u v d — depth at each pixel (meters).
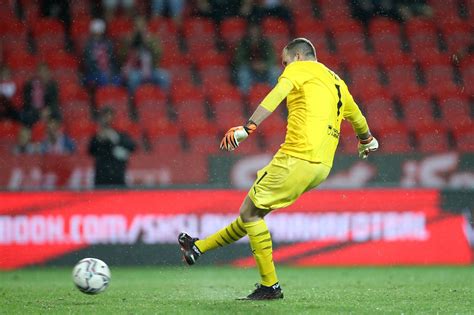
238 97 60.34
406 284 31.23
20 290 29.27
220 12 66.12
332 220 41.66
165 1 66.12
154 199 41.69
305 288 29.44
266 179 23.25
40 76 56.19
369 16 67.00
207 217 41.69
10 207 41.28
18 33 64.50
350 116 24.94
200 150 56.25
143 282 33.47
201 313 21.42
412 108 60.91
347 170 44.09
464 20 66.81
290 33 65.94
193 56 64.31
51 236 41.34
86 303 24.27
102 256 41.38
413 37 66.25
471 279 34.06
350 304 23.44
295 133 23.11
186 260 24.22
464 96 61.94
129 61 60.31
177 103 59.97
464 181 44.53
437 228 41.88
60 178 43.72
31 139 54.16
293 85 22.98
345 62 64.56
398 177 44.38
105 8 65.50
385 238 41.78
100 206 41.53
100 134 43.91
